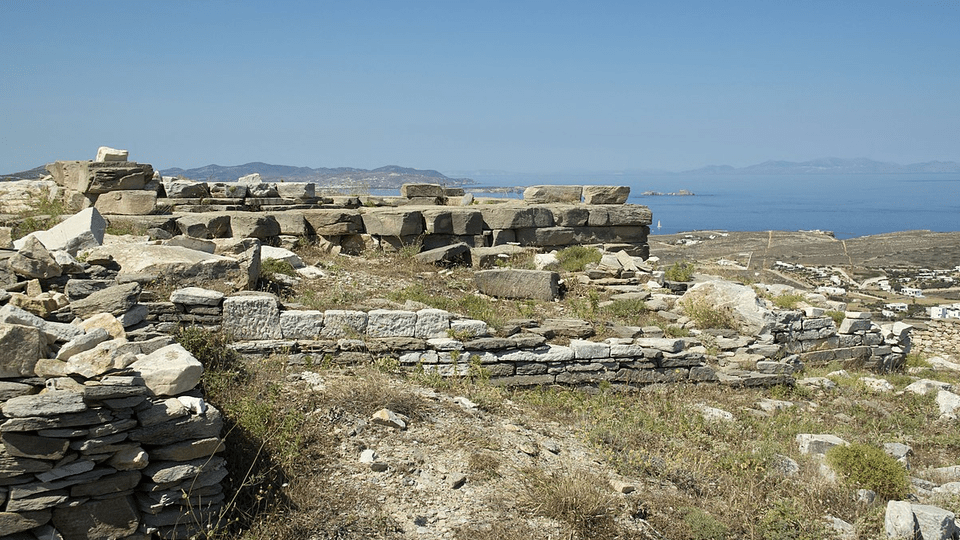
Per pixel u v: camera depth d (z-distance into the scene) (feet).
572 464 30.63
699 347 47.96
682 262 70.08
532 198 83.46
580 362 42.09
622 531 26.00
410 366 38.52
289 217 65.72
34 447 20.02
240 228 61.00
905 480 32.63
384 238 67.26
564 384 41.63
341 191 92.32
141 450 21.47
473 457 28.68
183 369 23.08
